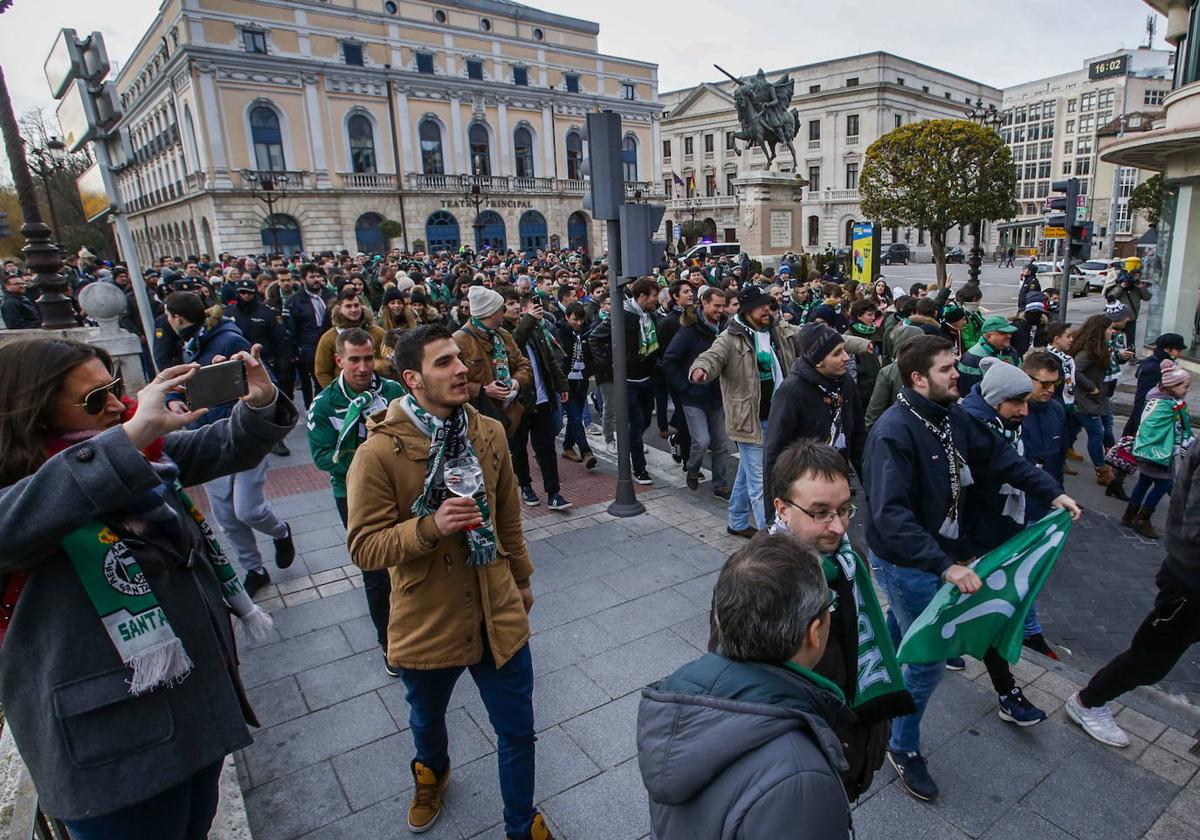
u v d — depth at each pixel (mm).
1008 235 68250
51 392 1599
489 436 2584
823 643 1569
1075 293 27578
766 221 26453
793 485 2123
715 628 1570
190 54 34406
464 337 5004
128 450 1527
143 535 1697
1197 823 2740
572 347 7289
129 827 1720
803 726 1354
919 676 2836
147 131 45719
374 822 2838
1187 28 13359
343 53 39000
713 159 63625
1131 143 12594
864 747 1991
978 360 5449
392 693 3666
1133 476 7434
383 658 3982
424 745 2744
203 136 35438
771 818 1207
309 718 3484
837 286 10867
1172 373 5551
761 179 25969
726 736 1302
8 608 1614
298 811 2906
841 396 4258
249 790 3025
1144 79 71688
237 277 14266
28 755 1630
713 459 6422
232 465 2021
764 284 12195
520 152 46531
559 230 47938
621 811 2861
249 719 2021
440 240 42938
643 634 4133
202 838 2041
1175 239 13406
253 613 2121
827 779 1265
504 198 44969
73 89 5168
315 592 4758
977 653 2844
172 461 1874
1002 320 5395
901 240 56469
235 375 1819
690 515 5969
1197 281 13023
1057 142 79688
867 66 55594
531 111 46281
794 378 4121
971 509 3289
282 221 37812
